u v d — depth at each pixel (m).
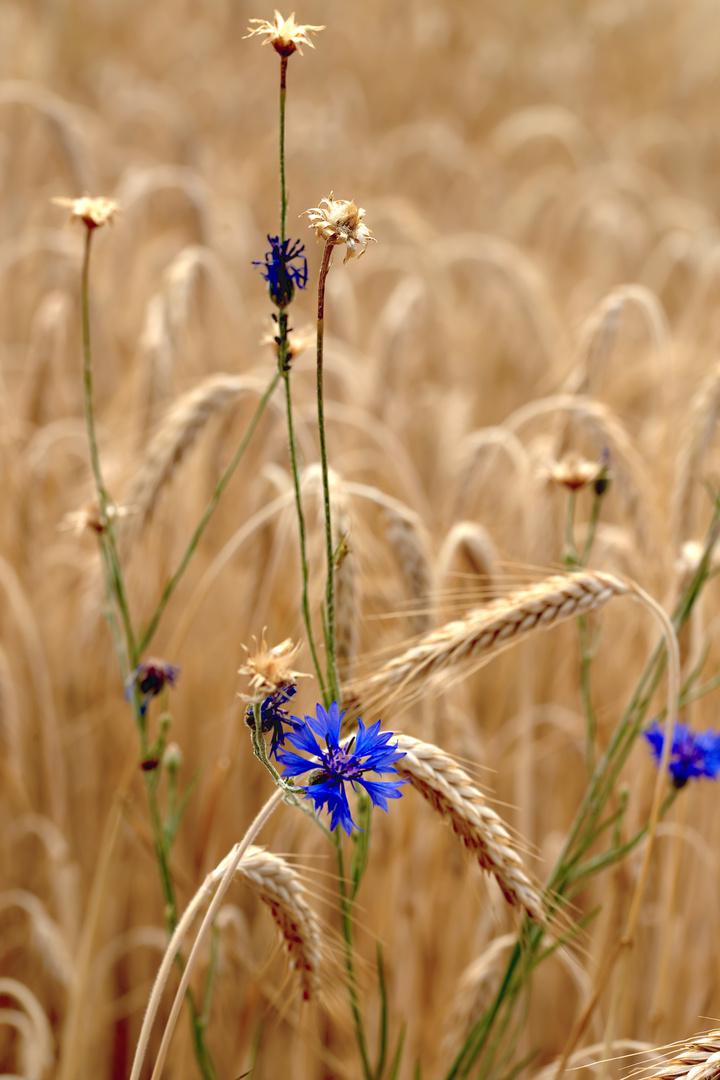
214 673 1.23
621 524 1.41
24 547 1.22
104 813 1.25
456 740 1.01
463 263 2.30
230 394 1.01
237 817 1.15
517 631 0.82
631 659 1.13
